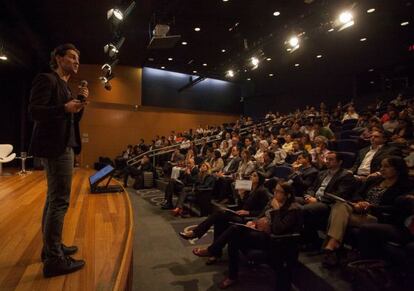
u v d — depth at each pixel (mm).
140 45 9039
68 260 1808
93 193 4641
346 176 3211
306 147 5570
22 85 9883
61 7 6227
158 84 12461
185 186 5391
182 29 7965
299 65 12086
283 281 2297
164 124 12641
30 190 4898
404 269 2203
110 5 6180
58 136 1683
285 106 13414
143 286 2494
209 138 9727
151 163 8672
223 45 9227
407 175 2736
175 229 4098
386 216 2520
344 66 11227
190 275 2713
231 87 14742
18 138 10008
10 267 1855
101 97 11305
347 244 2926
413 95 9180
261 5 6707
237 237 2588
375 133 3887
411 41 9336
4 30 6316
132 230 2730
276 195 2611
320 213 3100
